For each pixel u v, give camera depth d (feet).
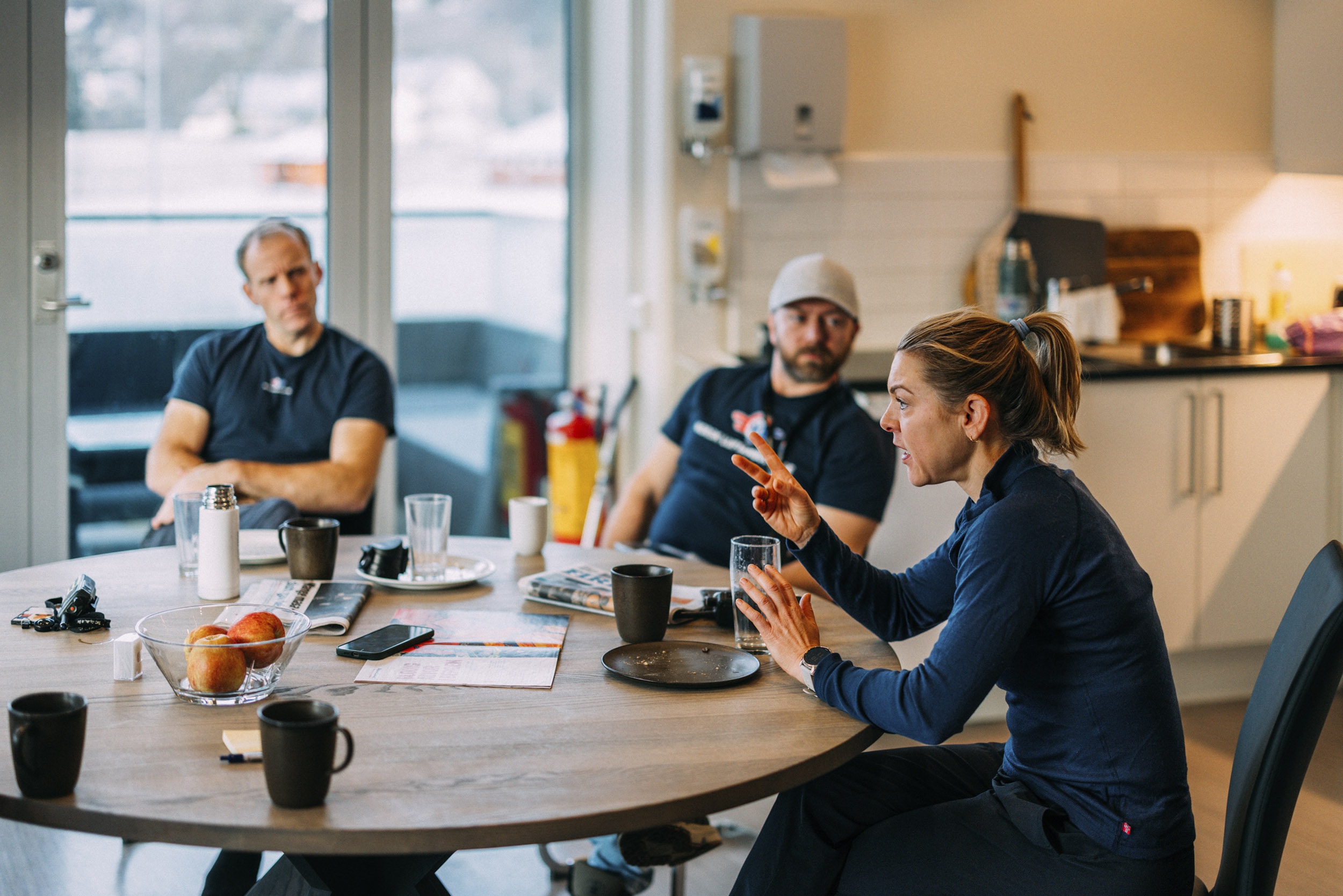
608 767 4.02
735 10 11.92
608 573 6.45
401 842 3.51
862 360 11.64
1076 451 4.95
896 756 5.40
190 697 4.52
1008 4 12.69
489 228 13.16
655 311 12.35
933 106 12.62
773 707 4.68
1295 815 8.95
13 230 10.79
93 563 6.70
